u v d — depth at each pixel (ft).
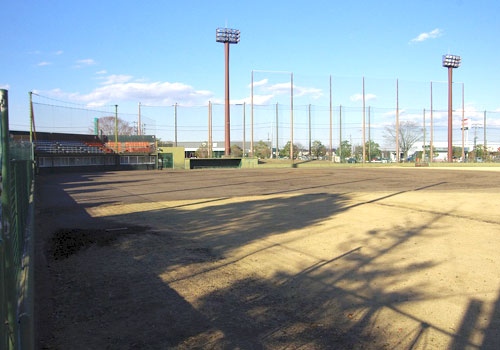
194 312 15.19
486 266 21.17
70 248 24.88
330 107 197.88
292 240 27.37
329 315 14.92
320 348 12.40
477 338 13.05
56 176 111.34
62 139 146.82
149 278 19.21
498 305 15.83
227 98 183.42
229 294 17.10
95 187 73.51
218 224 33.65
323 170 143.54
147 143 172.14
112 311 15.24
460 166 190.49
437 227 32.04
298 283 18.53
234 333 13.43
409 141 253.65
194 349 12.33
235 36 184.34
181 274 19.85
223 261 22.20
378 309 15.47
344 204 46.55
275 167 174.29
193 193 61.21
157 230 30.94
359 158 232.32
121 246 25.58
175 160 165.17
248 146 311.06
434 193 59.36
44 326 13.83
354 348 12.38
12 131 128.16
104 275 19.66
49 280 18.86
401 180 88.99
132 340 12.89
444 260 22.35
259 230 30.94
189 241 27.12
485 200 50.29
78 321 14.30
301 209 42.50
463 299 16.47
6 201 8.60
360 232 30.04
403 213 39.47
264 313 15.11
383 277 19.36
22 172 20.86
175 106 188.96
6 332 7.73
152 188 70.90
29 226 21.71
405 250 24.58
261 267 21.07
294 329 13.75
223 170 149.28
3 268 7.43
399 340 12.91
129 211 41.47
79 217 37.52
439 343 12.69
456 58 210.18
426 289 17.67
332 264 21.61
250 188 69.92
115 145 164.25
